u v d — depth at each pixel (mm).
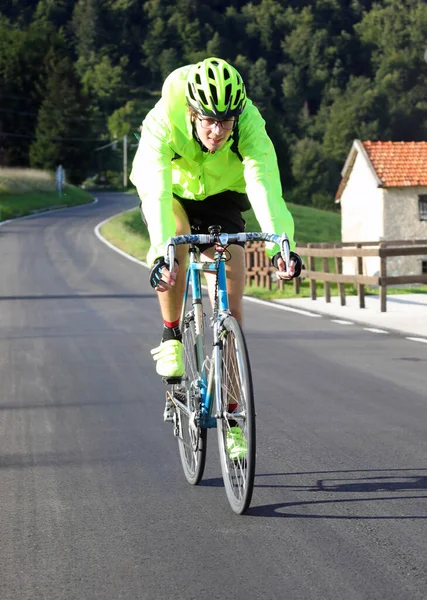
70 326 26969
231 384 8508
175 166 9430
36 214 143750
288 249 8445
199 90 8430
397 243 47438
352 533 7918
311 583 6746
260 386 16188
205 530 8094
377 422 12906
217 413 8617
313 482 9656
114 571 7117
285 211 9039
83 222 122062
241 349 8133
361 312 30531
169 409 10516
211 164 9211
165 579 6914
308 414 13570
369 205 89438
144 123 9312
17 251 75250
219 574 6984
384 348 21359
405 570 6988
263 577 6895
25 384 16812
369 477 9820
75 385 16578
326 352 20688
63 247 80375
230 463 8688
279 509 8688
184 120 8953
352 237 92312
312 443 11578
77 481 9945
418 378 16938
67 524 8383
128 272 54688
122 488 9617
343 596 6480
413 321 27250
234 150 9172
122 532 8102
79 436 12289
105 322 27938
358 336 23844
